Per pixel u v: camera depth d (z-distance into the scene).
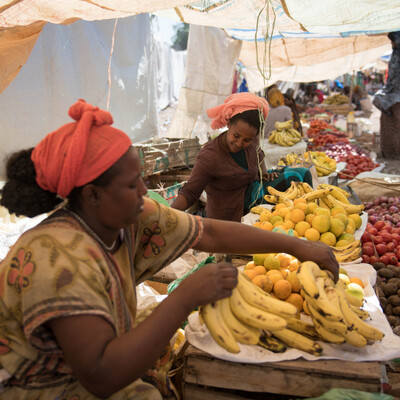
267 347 1.67
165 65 17.45
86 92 5.95
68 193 1.27
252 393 1.76
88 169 1.23
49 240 1.26
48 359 1.34
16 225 4.28
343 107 16.50
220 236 1.77
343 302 1.71
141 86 6.89
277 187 3.87
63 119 5.61
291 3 3.79
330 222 2.86
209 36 7.47
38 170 1.27
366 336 1.66
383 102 9.76
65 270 1.21
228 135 3.05
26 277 1.22
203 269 1.39
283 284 1.98
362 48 9.44
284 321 1.58
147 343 1.24
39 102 5.28
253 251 1.80
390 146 10.19
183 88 7.64
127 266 1.52
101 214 1.32
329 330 1.63
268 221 3.17
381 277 3.18
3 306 1.31
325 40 9.16
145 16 6.81
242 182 3.36
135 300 1.58
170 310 1.31
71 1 2.83
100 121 1.25
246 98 2.91
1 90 3.29
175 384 1.97
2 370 1.35
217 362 1.66
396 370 2.30
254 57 9.41
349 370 1.58
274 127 7.64
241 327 1.66
